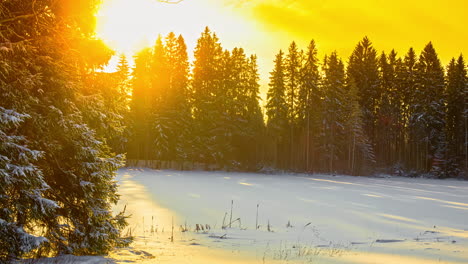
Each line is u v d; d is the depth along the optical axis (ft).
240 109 183.62
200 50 185.47
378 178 172.65
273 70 185.16
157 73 172.35
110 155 25.99
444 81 218.79
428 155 206.49
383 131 214.69
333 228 43.14
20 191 18.84
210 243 31.37
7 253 18.12
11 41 20.42
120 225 25.67
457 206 68.74
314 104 187.62
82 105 23.07
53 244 22.47
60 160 22.62
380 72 219.61
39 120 20.33
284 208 60.34
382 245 30.58
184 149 167.12
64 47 22.52
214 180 122.42
